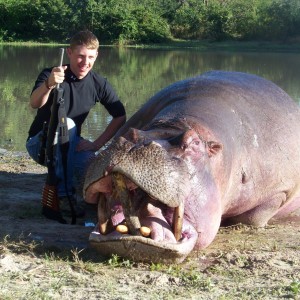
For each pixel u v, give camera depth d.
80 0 53.72
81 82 7.26
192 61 32.62
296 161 6.83
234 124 6.17
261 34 54.22
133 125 6.85
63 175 6.86
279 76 23.78
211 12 55.50
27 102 16.27
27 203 7.39
